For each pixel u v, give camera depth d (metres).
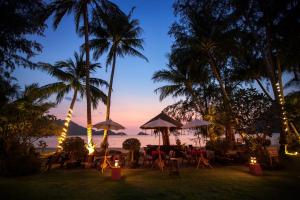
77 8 17.92
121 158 13.38
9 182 8.69
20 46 10.22
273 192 6.74
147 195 6.68
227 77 20.50
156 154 12.41
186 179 8.96
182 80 22.53
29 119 11.98
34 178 9.54
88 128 16.25
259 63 18.48
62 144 14.43
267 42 15.59
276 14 14.48
